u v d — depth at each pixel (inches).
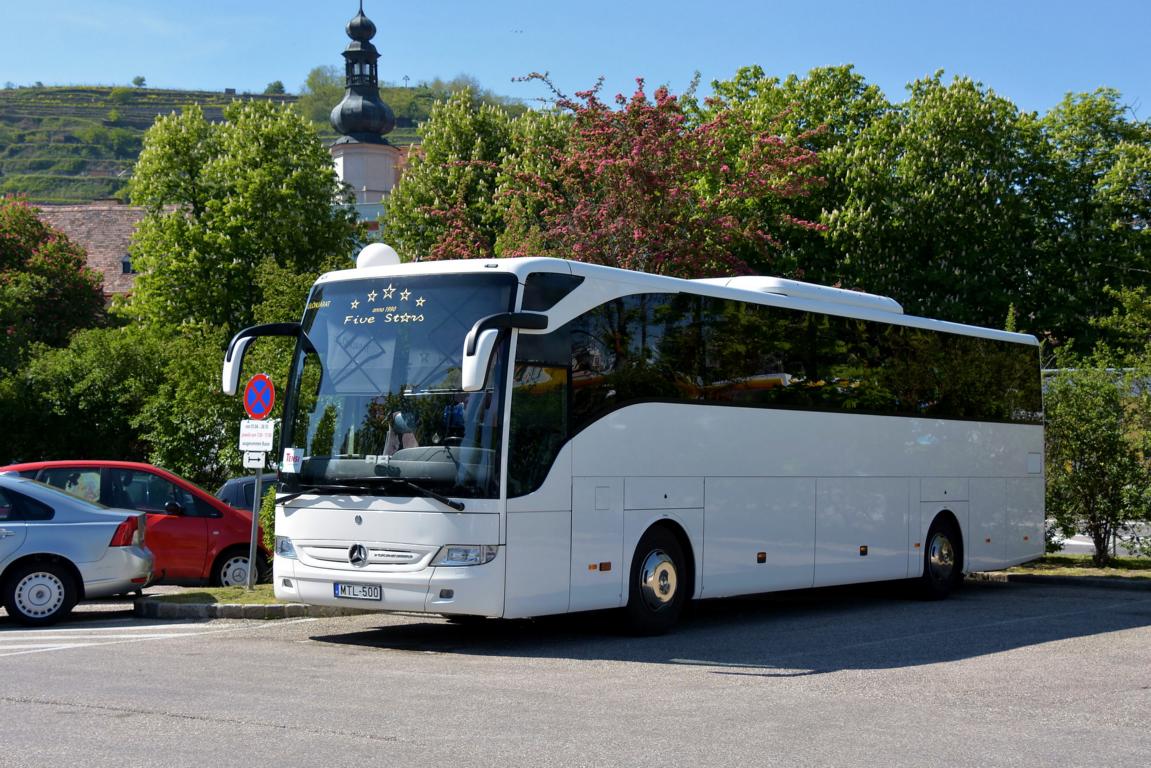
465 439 459.2
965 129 1722.4
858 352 667.4
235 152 1915.6
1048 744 301.9
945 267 1684.3
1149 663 452.1
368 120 2989.7
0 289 1849.2
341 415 485.1
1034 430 823.7
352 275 501.4
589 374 497.4
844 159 1694.1
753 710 344.5
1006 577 877.2
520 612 461.1
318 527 480.4
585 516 490.3
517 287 468.4
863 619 608.1
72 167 7199.8
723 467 564.7
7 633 529.7
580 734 304.2
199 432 1149.1
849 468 650.8
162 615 592.1
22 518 561.0
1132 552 941.2
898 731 316.2
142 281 1909.4
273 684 380.5
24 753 275.4
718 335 570.6
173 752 277.0
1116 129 1911.9
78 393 1552.7
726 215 1021.2
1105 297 1760.6
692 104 1117.1
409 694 363.3
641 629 523.2
